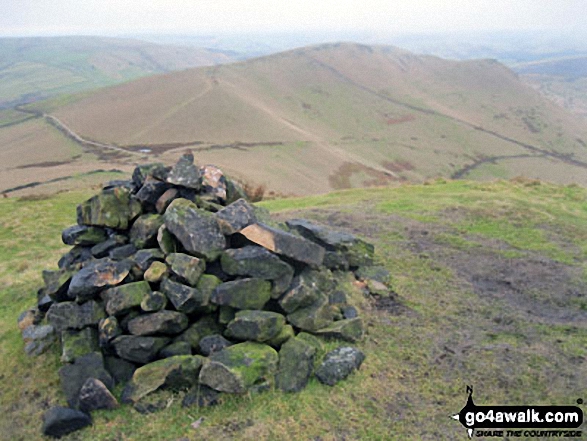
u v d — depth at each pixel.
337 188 145.12
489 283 17.41
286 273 12.92
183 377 11.05
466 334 13.73
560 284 17.22
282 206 32.12
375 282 16.69
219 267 12.91
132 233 14.23
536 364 12.03
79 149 164.88
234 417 10.29
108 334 11.65
